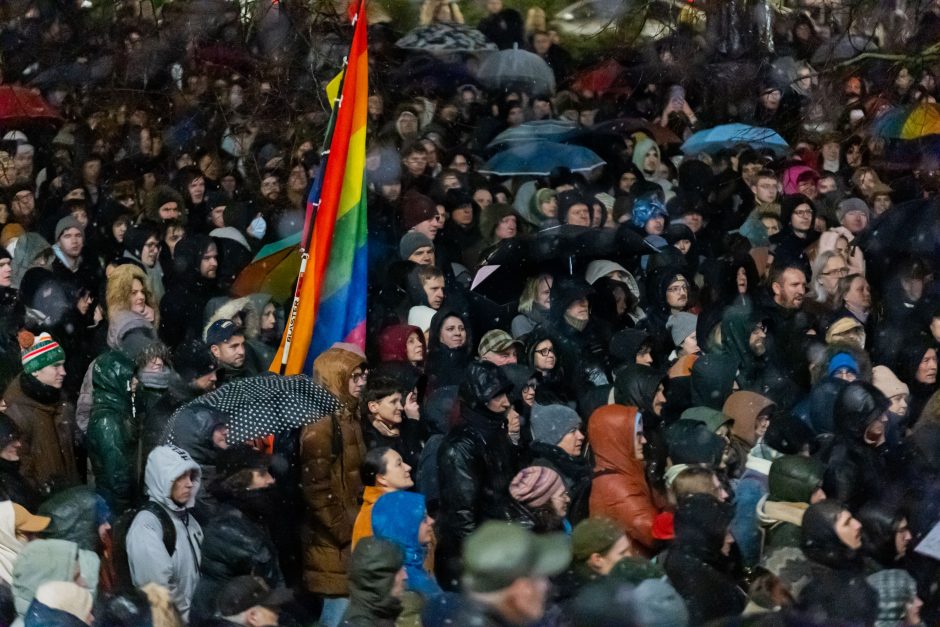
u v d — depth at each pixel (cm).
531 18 2470
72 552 965
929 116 2134
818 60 2297
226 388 1159
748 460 1177
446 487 1102
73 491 1078
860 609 907
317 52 2258
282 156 2120
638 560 916
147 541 1023
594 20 2534
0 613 962
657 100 2348
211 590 1005
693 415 1226
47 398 1272
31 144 2120
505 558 834
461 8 2567
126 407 1269
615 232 1642
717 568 965
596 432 1117
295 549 1127
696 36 2356
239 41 2314
